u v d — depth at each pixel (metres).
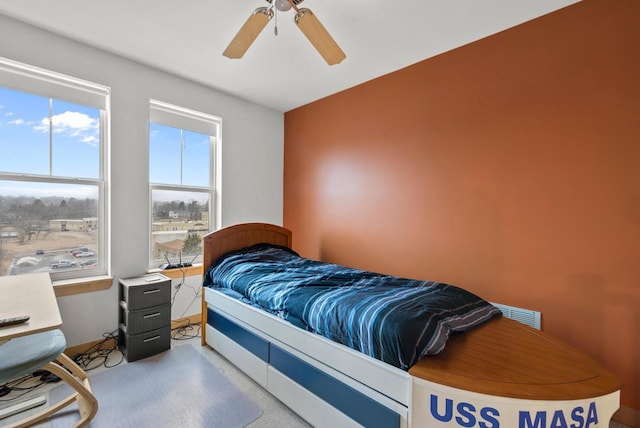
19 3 1.86
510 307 2.07
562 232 1.87
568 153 1.84
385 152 2.78
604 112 1.72
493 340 1.40
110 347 2.45
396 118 2.70
